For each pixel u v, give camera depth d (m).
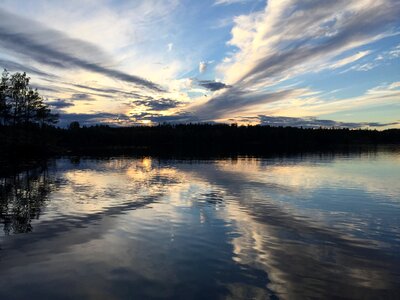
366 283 9.91
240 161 64.44
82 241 13.52
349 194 25.48
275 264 11.24
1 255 11.88
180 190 26.97
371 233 15.10
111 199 22.72
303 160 67.94
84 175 38.00
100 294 9.02
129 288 9.39
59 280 9.86
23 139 70.12
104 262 11.29
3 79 76.25
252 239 13.98
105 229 15.28
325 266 11.14
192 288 9.41
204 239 13.90
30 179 33.81
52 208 19.67
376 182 32.72
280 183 31.61
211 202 21.91
